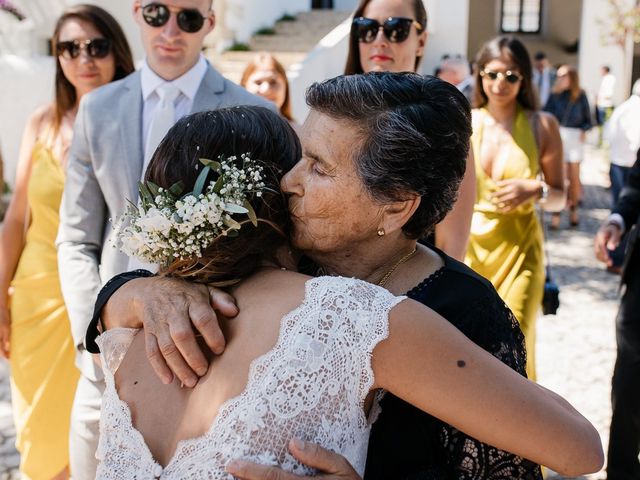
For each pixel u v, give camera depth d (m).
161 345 1.35
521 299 3.71
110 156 2.72
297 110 10.15
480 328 1.44
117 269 2.68
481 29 22.66
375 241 1.50
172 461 1.28
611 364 5.40
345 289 1.30
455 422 1.28
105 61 3.58
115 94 2.81
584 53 16.31
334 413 1.25
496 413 1.26
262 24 13.53
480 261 3.83
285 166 1.47
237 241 1.38
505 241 3.81
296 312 1.28
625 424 3.33
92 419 2.70
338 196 1.40
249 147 1.43
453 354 1.28
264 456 1.22
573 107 9.61
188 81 2.78
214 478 1.22
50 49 10.05
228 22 12.19
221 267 1.40
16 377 3.41
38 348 3.34
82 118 2.79
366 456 1.37
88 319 2.66
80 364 2.79
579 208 10.85
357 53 3.25
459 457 1.40
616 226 3.69
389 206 1.42
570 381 5.10
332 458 1.23
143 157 2.74
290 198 1.45
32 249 3.41
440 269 1.52
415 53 3.20
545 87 13.93
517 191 3.82
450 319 1.44
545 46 22.67
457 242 2.77
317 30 13.71
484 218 3.86
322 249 1.47
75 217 2.77
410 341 1.27
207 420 1.27
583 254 8.51
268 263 1.47
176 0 2.70
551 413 1.29
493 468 1.39
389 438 1.41
